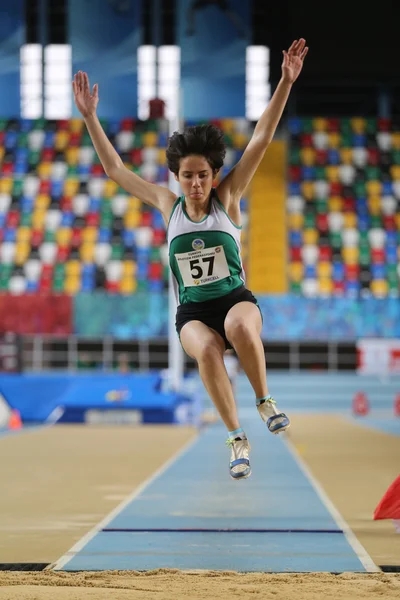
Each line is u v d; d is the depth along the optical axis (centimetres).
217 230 557
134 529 833
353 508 980
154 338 3578
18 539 778
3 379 2811
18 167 4253
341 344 3728
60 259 3972
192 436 2209
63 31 4328
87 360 3612
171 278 591
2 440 2066
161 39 4291
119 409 2702
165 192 588
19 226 4078
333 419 2977
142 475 1328
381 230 4084
